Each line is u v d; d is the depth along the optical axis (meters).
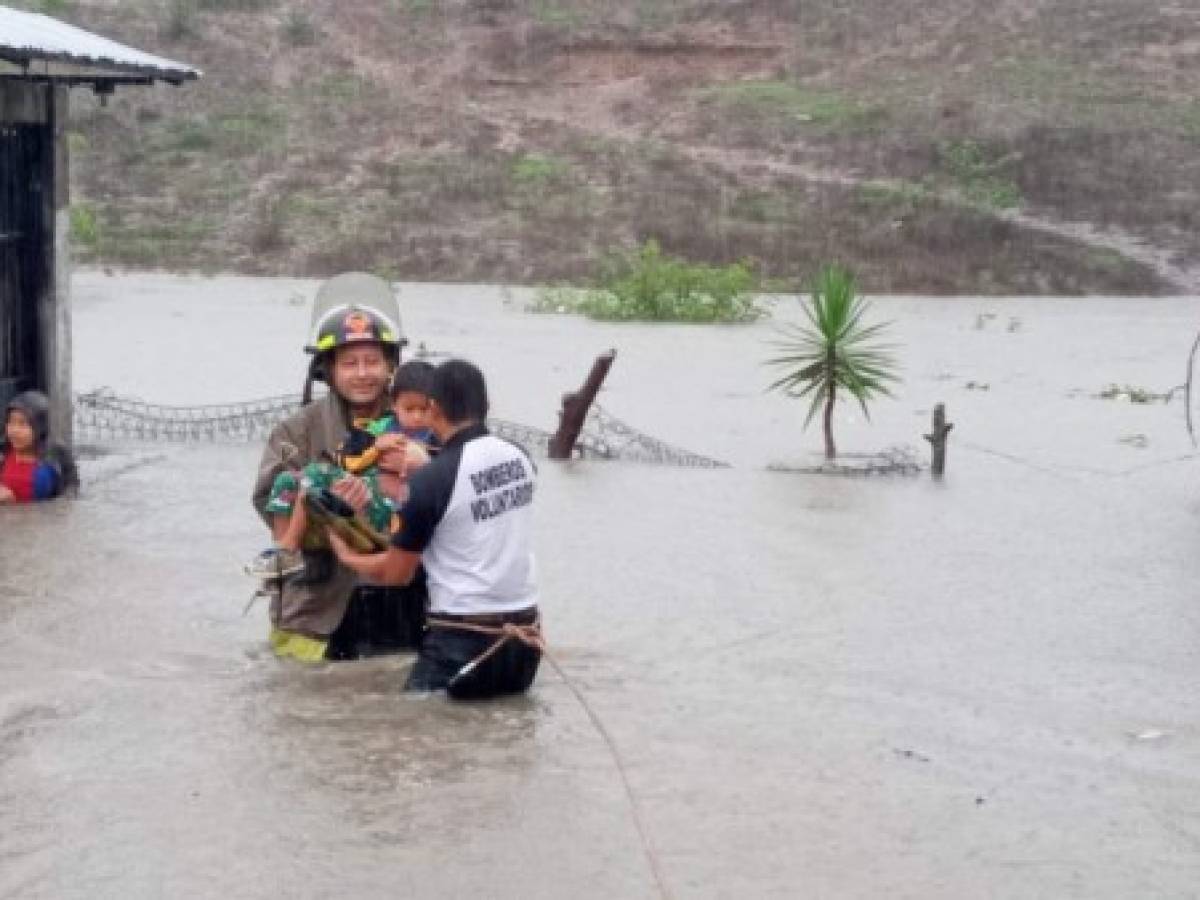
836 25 47.88
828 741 6.48
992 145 41.22
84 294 30.83
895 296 34.31
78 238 35.94
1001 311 32.09
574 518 11.55
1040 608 9.20
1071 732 6.77
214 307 29.33
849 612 8.95
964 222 37.72
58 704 6.72
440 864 5.09
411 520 6.79
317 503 7.12
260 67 45.34
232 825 5.37
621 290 29.39
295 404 15.59
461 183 39.28
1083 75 44.81
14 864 5.07
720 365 22.56
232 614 8.47
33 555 9.80
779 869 5.14
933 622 8.79
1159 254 37.34
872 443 16.20
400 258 35.94
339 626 7.57
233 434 15.16
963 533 11.43
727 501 12.42
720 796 5.77
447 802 5.60
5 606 8.55
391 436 7.23
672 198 38.75
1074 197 39.59
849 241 36.88
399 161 40.84
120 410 15.56
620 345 24.94
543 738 6.34
